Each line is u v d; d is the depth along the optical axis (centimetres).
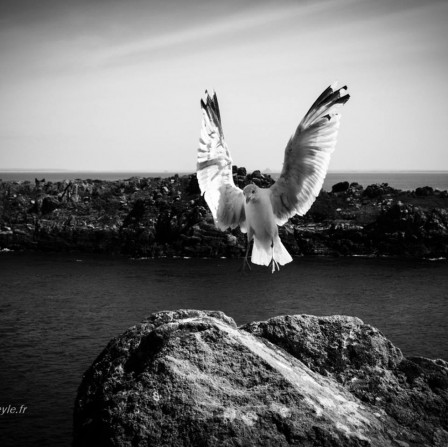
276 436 919
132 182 12025
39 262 9469
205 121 917
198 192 11112
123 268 8775
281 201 952
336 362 1122
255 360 1012
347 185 11719
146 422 930
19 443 2952
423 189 10969
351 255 9688
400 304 6334
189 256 9762
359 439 934
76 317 5906
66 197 11644
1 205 11619
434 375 1117
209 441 908
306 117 872
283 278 7812
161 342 1060
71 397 3603
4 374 4066
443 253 9444
